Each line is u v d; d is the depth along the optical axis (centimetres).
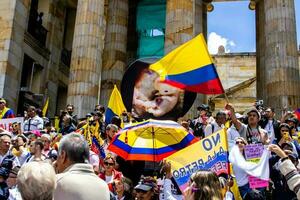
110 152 1023
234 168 748
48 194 327
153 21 2834
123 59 2548
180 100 971
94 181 401
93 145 1088
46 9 2592
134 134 921
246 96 3644
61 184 386
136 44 2816
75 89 1942
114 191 790
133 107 984
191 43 906
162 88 973
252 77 4041
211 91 881
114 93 1316
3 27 2044
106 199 400
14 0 2081
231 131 867
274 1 2012
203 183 407
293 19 1984
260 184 707
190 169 706
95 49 2020
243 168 707
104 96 2434
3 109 1383
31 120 1376
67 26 2930
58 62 2680
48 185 327
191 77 897
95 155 915
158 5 2852
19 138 958
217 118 1044
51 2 2630
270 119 1073
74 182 388
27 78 2356
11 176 660
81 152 414
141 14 2872
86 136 1095
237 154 726
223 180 691
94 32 2042
